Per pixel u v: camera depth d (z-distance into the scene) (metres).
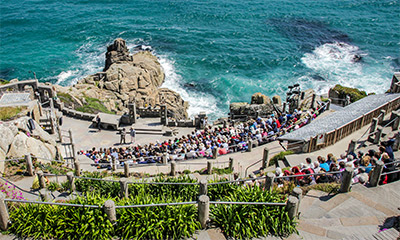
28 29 83.31
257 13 89.06
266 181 14.44
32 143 23.31
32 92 36.66
